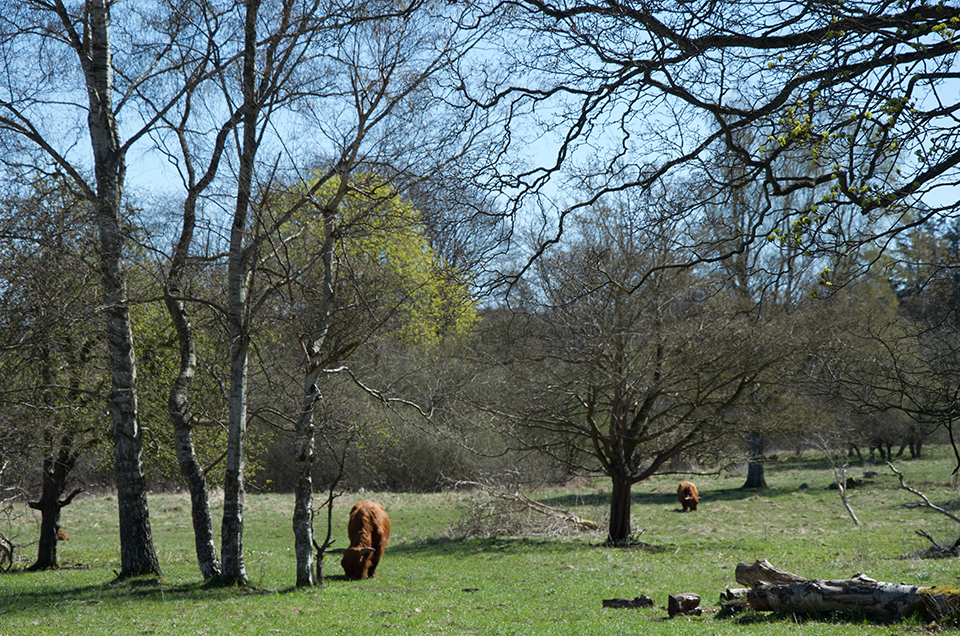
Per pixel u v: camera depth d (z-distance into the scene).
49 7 15.73
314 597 13.30
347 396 19.25
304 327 14.45
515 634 9.94
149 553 15.85
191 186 15.66
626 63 7.48
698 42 6.95
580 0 7.71
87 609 12.15
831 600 9.13
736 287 21.28
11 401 15.49
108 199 15.20
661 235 8.37
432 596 14.16
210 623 10.93
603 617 11.11
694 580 15.66
